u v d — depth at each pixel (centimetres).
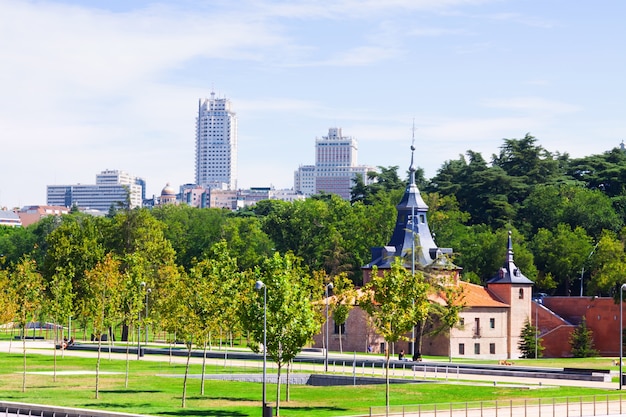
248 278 14700
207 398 12950
